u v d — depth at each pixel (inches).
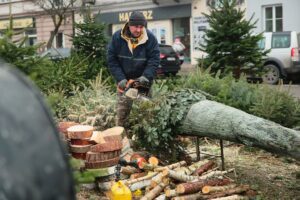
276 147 176.7
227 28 422.9
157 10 1247.5
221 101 285.3
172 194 179.0
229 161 247.0
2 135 47.1
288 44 747.4
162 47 873.5
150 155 219.1
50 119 51.2
